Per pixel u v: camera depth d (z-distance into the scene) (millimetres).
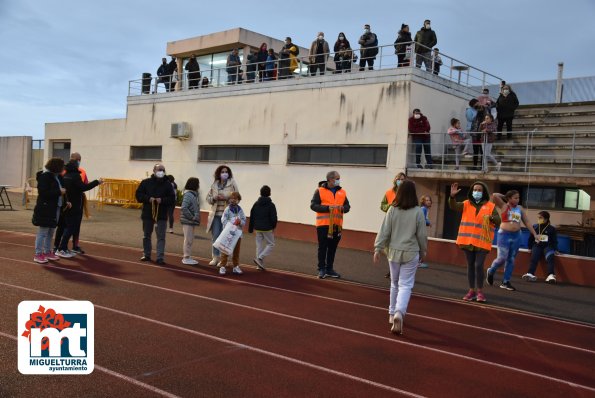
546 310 9492
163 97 27172
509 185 18422
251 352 6152
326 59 21062
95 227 17797
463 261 14062
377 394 5152
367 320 7957
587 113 18578
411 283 7359
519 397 5320
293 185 21234
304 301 8977
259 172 22484
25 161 36031
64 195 11547
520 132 16594
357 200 19203
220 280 10344
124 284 9336
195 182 11945
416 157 18516
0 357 5543
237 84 23609
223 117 24109
